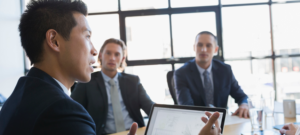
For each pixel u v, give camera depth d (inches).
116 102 71.0
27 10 26.3
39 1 26.4
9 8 146.3
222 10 147.8
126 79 76.4
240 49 147.9
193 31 149.1
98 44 152.1
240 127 51.5
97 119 67.5
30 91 23.1
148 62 150.7
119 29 151.0
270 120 56.9
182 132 36.9
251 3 146.3
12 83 145.8
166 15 149.6
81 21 27.3
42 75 25.1
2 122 23.0
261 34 146.8
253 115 50.1
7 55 142.6
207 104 80.0
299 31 143.9
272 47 146.2
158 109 41.9
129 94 74.0
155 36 150.4
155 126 39.9
